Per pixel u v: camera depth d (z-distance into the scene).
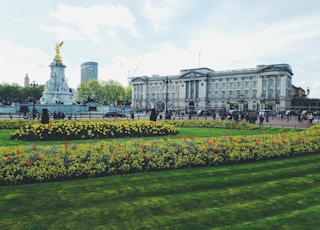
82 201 11.17
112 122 30.97
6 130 34.69
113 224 9.35
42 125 27.16
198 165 17.34
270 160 19.64
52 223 9.31
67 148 16.03
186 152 17.59
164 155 16.80
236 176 15.19
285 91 137.75
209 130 40.06
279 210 10.77
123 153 16.03
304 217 10.16
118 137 29.69
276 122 63.72
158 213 10.27
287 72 139.38
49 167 13.77
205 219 9.86
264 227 9.34
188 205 11.05
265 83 143.25
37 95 187.50
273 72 139.75
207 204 11.20
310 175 15.72
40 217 9.72
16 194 11.79
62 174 13.84
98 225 9.26
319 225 9.57
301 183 14.19
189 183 13.73
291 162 19.02
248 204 11.28
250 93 149.88
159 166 16.22
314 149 22.58
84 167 14.46
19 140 26.14
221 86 160.62
